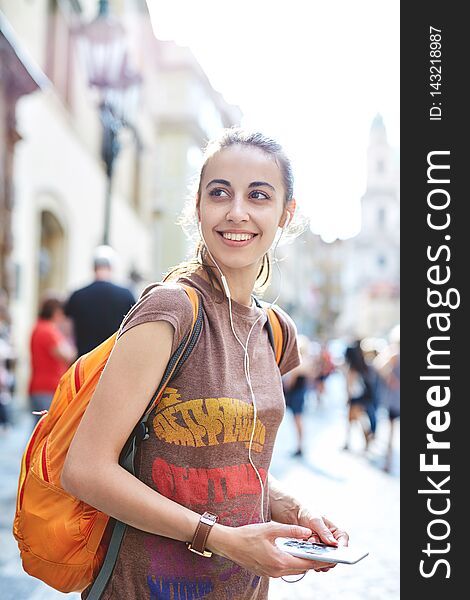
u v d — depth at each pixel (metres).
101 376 1.33
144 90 19.97
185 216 1.65
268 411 1.46
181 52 25.97
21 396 11.61
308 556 1.32
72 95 14.23
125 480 1.28
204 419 1.37
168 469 1.36
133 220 19.81
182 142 26.02
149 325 1.32
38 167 12.20
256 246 1.50
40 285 13.55
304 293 65.44
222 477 1.38
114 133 7.57
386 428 12.59
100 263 5.58
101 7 7.50
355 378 9.59
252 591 1.46
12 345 10.27
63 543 1.40
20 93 10.64
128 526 1.37
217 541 1.30
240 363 1.46
